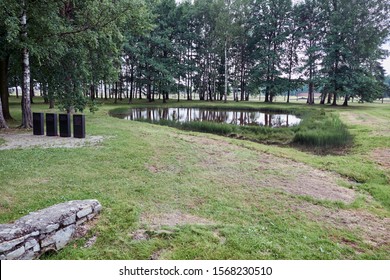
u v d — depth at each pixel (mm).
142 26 16594
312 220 4066
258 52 36719
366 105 30031
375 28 27781
